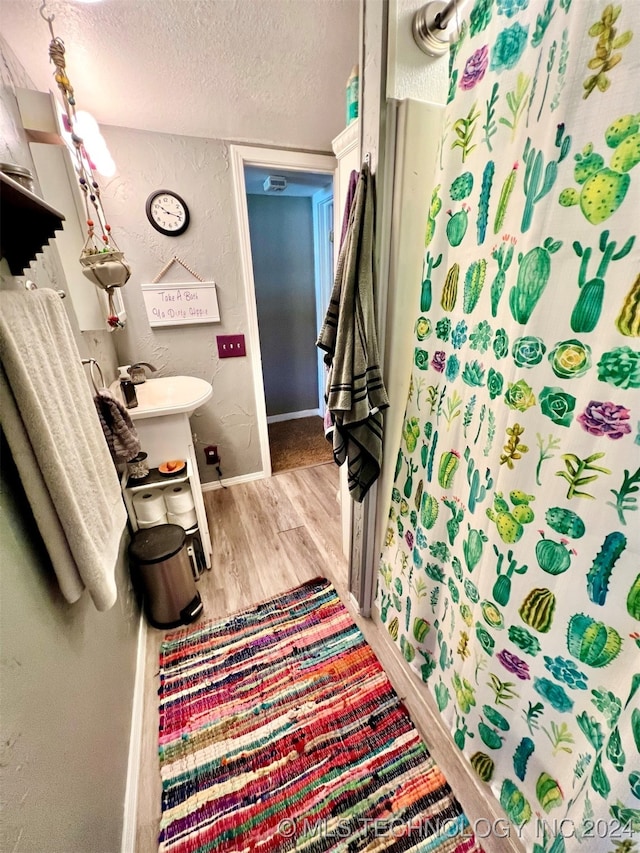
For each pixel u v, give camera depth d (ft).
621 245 1.65
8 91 3.28
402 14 2.69
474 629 2.86
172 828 3.15
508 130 2.19
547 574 2.22
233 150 6.39
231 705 4.06
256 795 3.33
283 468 9.37
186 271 6.79
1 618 1.73
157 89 4.78
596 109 1.66
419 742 3.65
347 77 4.73
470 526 2.84
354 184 3.43
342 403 3.34
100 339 5.40
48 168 3.78
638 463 1.72
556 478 2.08
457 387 2.92
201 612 5.24
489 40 2.20
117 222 6.10
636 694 1.79
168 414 5.04
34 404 1.92
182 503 5.40
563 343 1.94
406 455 3.73
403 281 3.39
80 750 2.41
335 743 3.67
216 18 3.66
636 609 1.81
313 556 6.33
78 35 3.74
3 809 1.53
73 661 2.48
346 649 4.63
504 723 2.76
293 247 10.98
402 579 4.11
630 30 1.51
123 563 4.48
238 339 7.59
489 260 2.46
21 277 2.78
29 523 2.15
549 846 2.41
